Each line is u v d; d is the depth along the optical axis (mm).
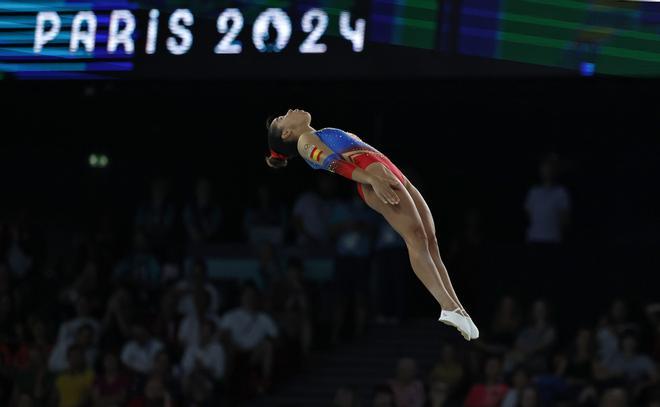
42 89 40594
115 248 45344
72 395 38281
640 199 48000
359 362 40750
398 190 18359
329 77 34562
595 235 48312
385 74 34219
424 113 49438
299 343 40688
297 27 34938
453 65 34000
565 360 36094
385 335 41562
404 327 41812
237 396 38719
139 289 43125
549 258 41062
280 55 34875
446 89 41781
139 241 44156
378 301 42094
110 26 36062
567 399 34781
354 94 42438
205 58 35344
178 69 35438
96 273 43844
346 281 41938
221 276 44469
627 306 38875
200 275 40500
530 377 35344
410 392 36438
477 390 35156
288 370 40125
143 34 35844
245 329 39500
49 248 49906
